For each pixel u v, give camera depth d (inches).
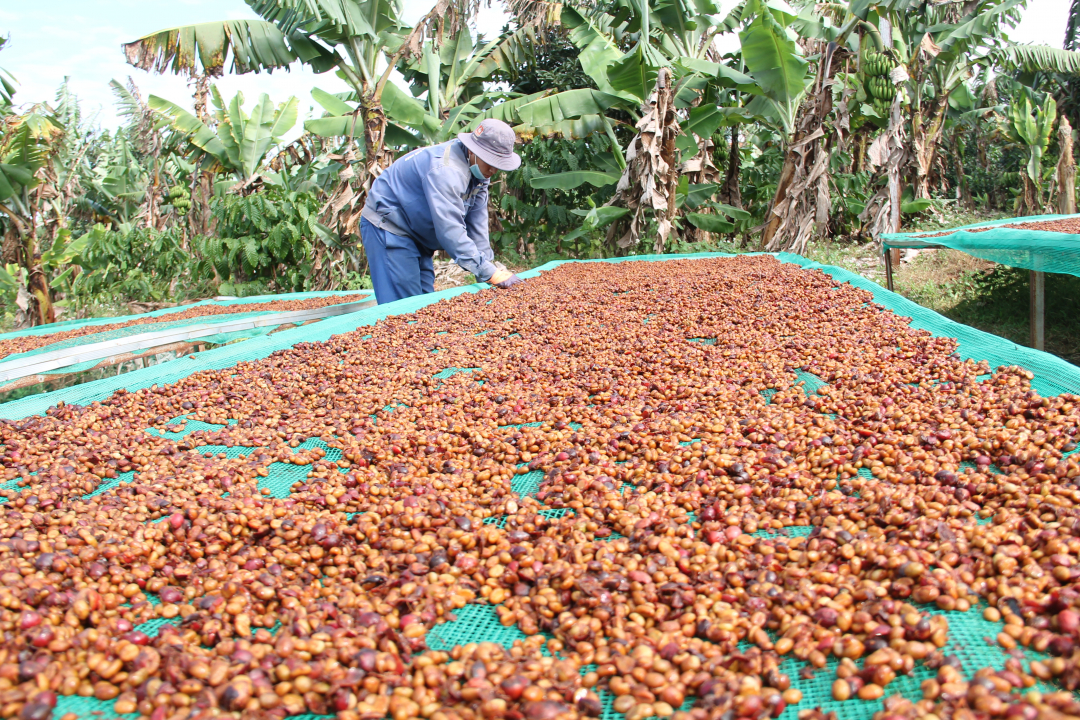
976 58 538.9
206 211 599.8
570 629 63.1
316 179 578.6
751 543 75.6
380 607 68.2
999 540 70.1
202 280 500.7
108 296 490.6
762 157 637.3
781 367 143.5
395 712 54.1
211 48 377.7
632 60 424.5
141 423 131.5
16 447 117.8
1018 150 719.1
